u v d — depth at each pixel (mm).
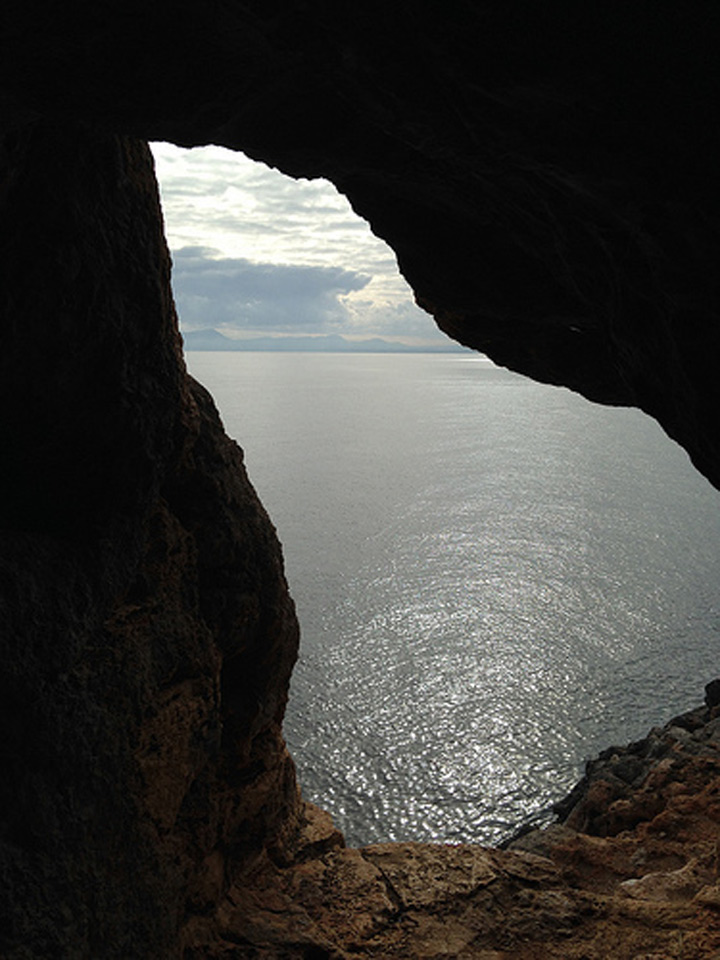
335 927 8766
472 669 82125
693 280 5914
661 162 5211
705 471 8188
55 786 5938
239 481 9656
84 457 6836
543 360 12867
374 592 107562
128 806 6801
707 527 138000
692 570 114188
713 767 14617
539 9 4422
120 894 6477
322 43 4891
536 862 10570
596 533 135375
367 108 5527
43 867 5605
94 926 6035
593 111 5039
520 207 7645
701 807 12719
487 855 10617
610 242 6664
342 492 168000
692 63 4559
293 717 72750
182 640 8039
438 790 60500
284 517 147250
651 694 75375
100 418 6828
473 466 198375
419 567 117938
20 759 5684
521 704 73688
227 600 9000
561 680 78938
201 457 8992
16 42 4645
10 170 5984
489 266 9531
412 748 66750
